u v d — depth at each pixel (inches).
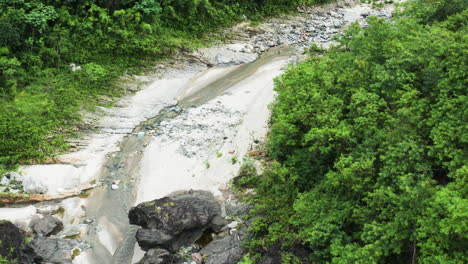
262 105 1192.2
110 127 1138.7
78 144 1067.3
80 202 902.4
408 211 545.6
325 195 711.7
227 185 931.3
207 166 987.3
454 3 997.2
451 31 843.4
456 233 501.0
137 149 1064.8
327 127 748.6
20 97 1128.2
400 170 605.6
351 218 645.9
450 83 692.1
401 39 904.3
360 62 841.5
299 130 878.4
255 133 1087.0
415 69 773.3
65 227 847.1
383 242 555.2
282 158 935.0
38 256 742.5
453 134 608.1
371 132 713.6
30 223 830.5
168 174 973.2
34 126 1058.1
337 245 606.9
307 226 690.2
